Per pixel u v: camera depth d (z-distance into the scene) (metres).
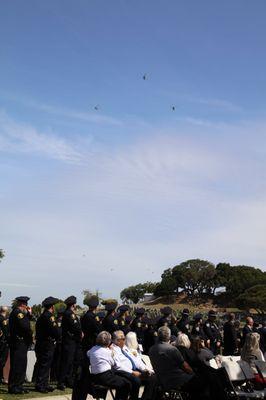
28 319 12.99
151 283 152.62
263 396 10.65
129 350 12.07
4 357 14.68
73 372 14.64
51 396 12.59
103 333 10.44
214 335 19.12
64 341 14.31
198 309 119.69
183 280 137.25
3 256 55.84
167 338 10.45
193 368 10.24
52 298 13.61
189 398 9.98
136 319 17.48
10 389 12.74
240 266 136.62
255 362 12.03
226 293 134.00
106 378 10.06
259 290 110.94
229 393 10.26
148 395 10.48
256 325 20.62
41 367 13.30
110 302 15.96
